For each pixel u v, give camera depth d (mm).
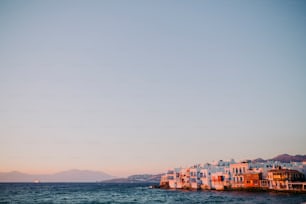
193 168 187375
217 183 168125
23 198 155750
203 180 179500
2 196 172500
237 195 133000
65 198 154625
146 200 131375
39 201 135375
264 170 149250
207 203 105000
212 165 198500
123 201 130125
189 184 188750
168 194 162625
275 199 108188
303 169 153875
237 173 160000
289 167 153625
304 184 126500
